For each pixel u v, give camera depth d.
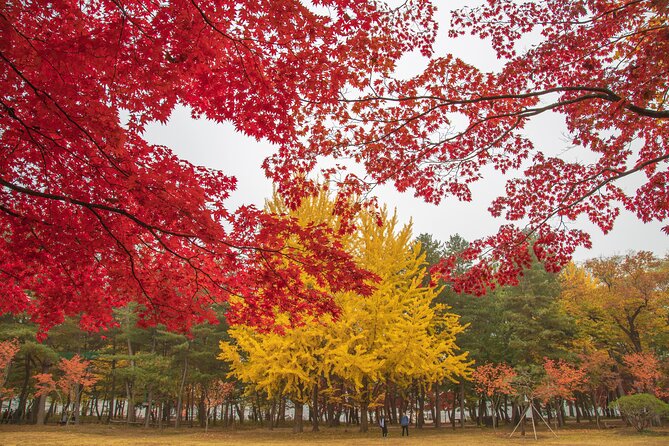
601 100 5.66
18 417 27.67
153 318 5.74
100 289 5.64
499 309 27.34
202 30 3.04
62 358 24.44
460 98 5.68
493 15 5.55
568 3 5.09
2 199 4.50
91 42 2.89
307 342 18.09
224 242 4.45
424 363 18.44
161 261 5.27
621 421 31.48
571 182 6.90
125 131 3.89
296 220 4.76
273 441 18.39
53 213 4.38
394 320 18.64
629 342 27.83
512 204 7.29
